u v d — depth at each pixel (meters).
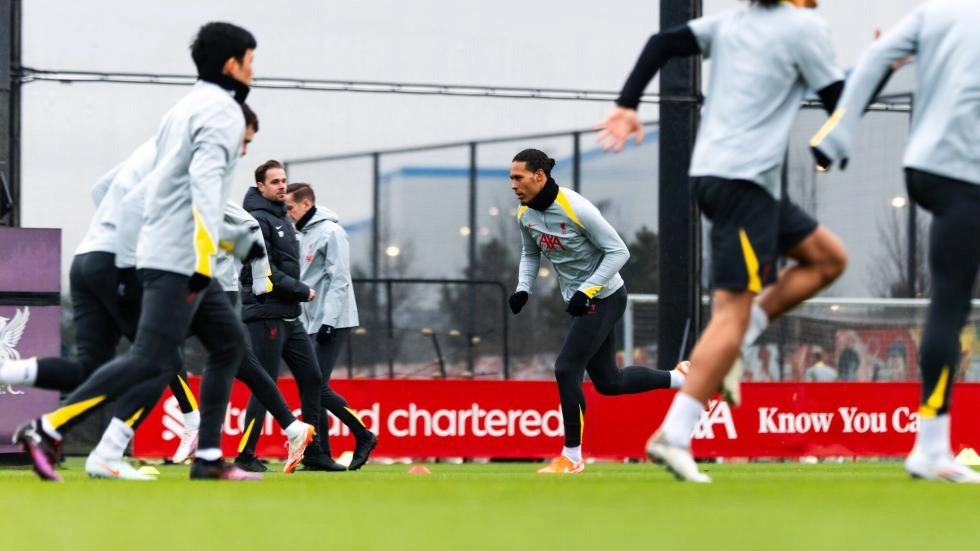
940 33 18.78
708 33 18.72
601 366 29.62
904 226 43.56
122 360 19.39
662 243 38.38
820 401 38.94
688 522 11.70
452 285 44.16
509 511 13.05
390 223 45.50
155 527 11.52
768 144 17.98
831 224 43.50
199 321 20.45
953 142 18.67
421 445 37.47
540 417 38.12
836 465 35.47
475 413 37.75
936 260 18.98
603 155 45.44
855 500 14.77
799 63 18.19
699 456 38.06
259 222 28.88
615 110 18.97
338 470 31.39
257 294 27.45
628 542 9.98
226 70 19.66
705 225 40.06
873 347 43.28
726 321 18.17
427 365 43.97
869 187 43.59
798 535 10.55
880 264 43.53
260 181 29.22
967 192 18.73
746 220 18.00
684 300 38.22
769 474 27.06
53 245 32.56
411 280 43.94
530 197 27.69
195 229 18.86
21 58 37.03
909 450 39.44
